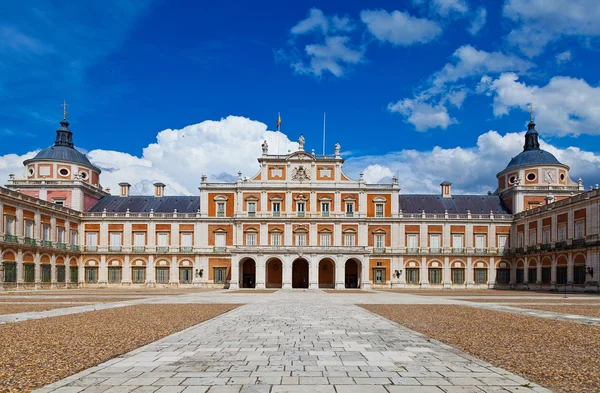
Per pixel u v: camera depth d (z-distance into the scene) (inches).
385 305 1403.8
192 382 435.2
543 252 2849.4
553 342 669.3
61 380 441.4
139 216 3341.5
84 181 3447.3
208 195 3356.3
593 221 2373.3
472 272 3334.2
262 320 952.3
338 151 3363.7
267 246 3036.4
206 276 3312.0
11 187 3292.3
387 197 3356.3
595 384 434.3
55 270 2942.9
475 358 548.4
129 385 424.8
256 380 443.2
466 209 3496.6
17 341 662.5
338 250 3036.4
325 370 484.4
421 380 445.4
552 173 3368.6
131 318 979.9
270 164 3358.8
